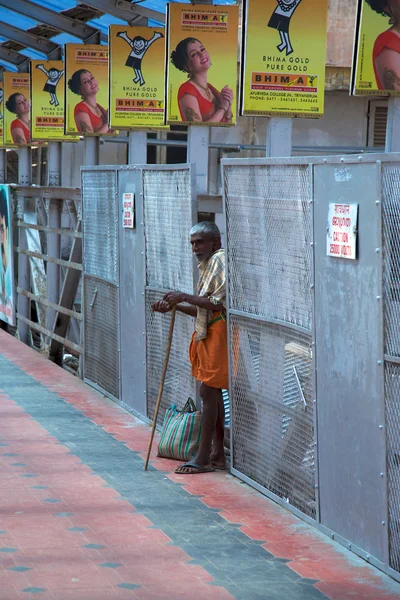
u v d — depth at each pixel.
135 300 10.95
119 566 6.23
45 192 15.96
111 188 11.73
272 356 7.63
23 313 18.27
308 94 9.66
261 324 7.76
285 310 7.34
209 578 6.03
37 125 19.03
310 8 9.55
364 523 6.30
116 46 13.88
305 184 6.85
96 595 5.73
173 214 9.58
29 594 5.73
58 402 11.95
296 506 7.39
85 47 16.31
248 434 8.22
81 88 16.38
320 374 6.75
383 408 5.92
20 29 19.16
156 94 14.08
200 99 11.23
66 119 16.39
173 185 9.54
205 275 8.35
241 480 8.37
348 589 5.85
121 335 11.57
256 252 7.77
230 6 11.20
